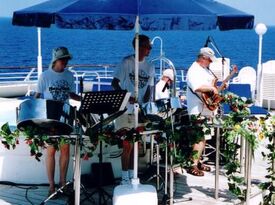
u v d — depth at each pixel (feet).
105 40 419.74
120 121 16.06
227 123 14.87
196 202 15.51
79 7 12.51
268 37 652.07
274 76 33.12
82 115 13.47
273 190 15.94
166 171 14.99
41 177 16.97
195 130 14.43
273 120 15.34
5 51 262.47
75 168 13.35
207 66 17.74
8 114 23.20
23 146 16.85
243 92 24.30
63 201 15.28
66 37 472.85
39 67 36.88
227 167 15.31
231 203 15.47
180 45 347.15
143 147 18.33
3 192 16.26
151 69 16.79
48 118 12.91
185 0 12.96
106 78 36.83
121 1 12.51
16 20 13.55
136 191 13.74
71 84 15.75
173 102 14.06
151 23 12.05
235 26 13.00
